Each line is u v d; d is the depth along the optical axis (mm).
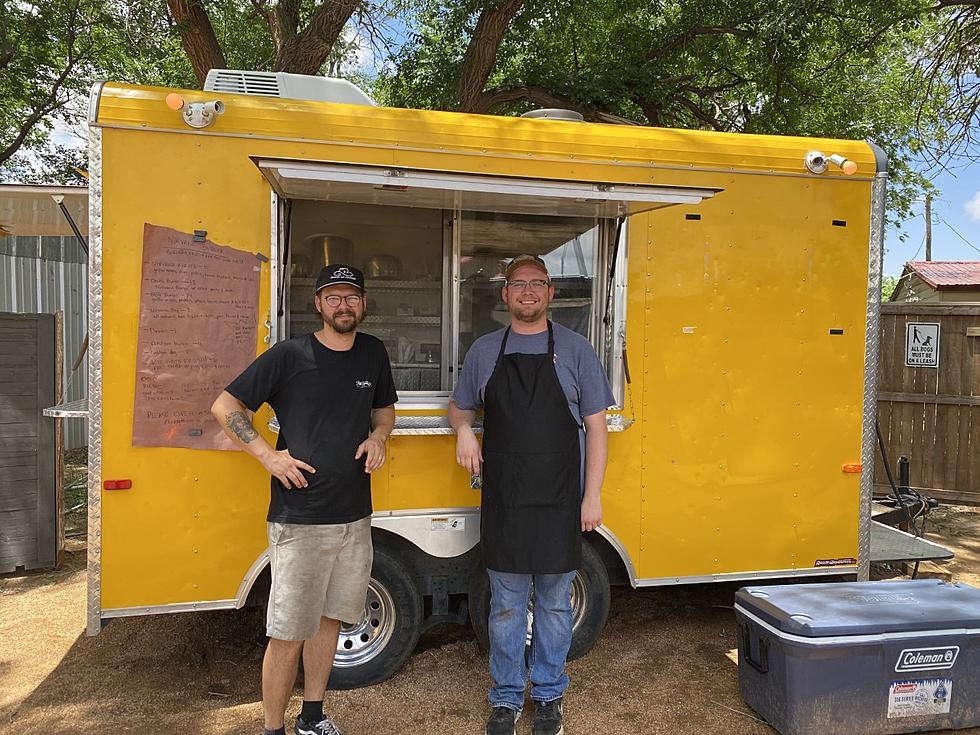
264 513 2914
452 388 3340
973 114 7102
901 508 4867
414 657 3406
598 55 9828
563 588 2725
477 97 8102
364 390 2559
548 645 2730
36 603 4066
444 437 3090
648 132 3246
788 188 3402
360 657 3096
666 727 2869
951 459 6645
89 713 2889
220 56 7766
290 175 2453
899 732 2758
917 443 6746
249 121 2834
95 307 2732
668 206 3029
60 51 10188
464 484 3115
